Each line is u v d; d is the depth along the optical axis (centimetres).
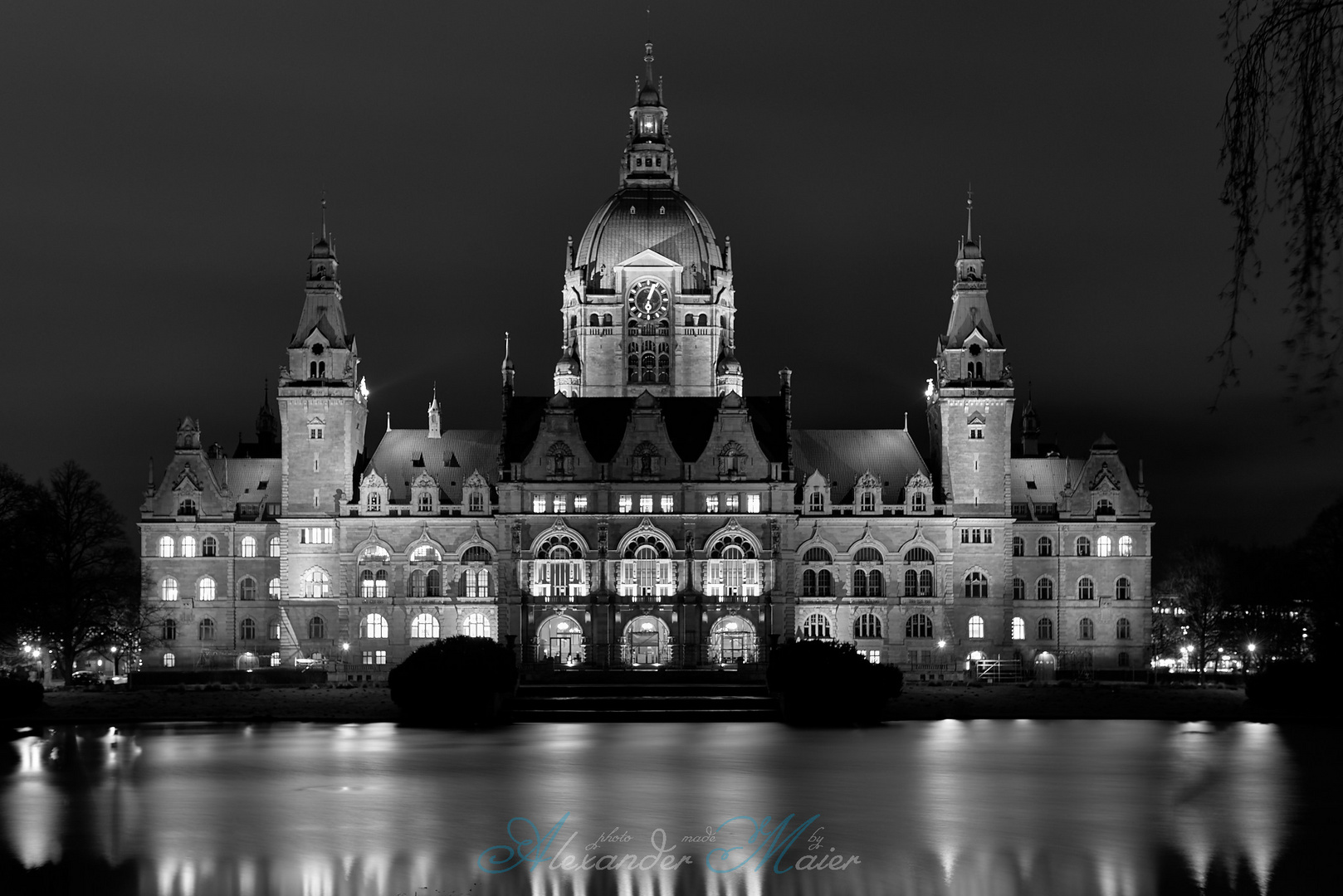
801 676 15775
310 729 14762
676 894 6944
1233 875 7238
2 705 15550
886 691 15775
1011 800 9562
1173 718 15638
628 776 10775
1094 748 12606
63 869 7519
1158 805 9400
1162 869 7400
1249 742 13162
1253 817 8906
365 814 9075
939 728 14700
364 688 19350
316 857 7794
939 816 8975
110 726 15225
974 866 7488
